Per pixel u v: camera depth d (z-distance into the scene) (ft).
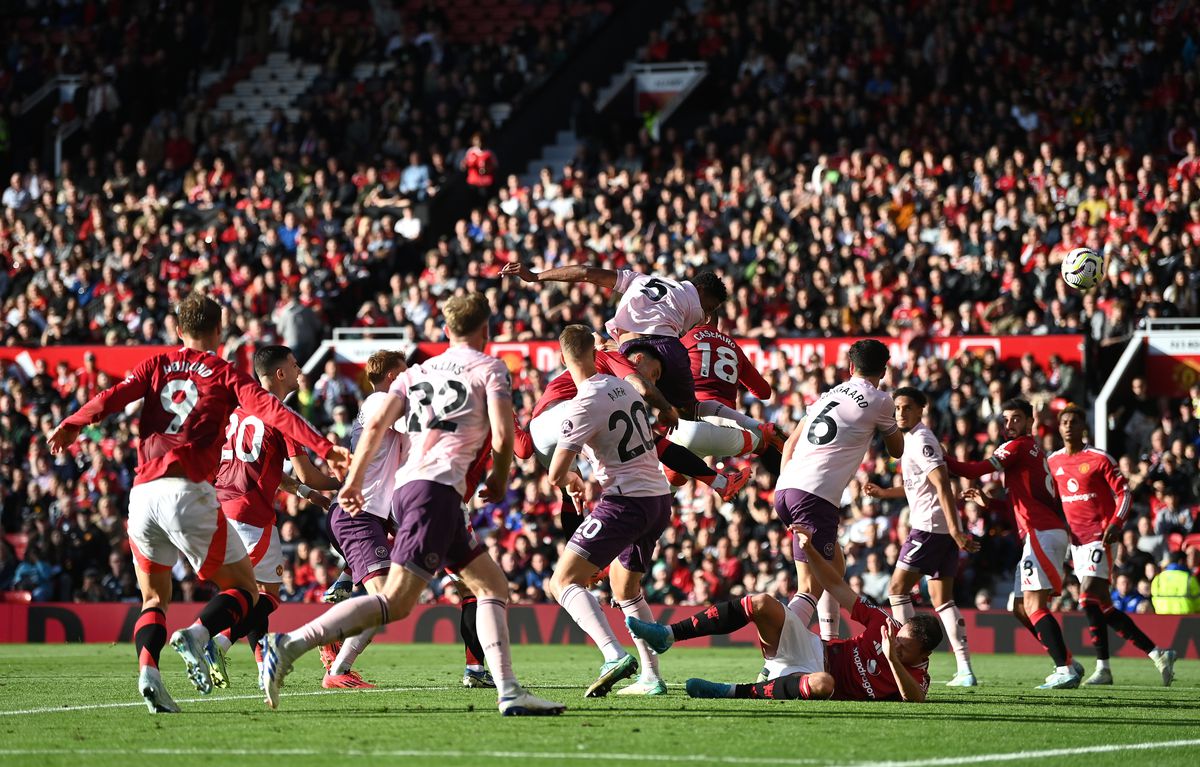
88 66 383.04
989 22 319.06
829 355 243.60
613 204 298.56
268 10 403.13
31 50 384.47
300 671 146.10
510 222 296.71
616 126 338.34
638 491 102.63
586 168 315.78
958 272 251.60
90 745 77.82
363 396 267.59
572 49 363.76
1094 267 165.58
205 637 93.81
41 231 320.70
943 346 238.07
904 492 130.72
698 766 69.46
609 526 102.22
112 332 290.35
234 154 346.54
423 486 85.97
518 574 226.79
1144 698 112.98
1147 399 234.99
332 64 372.99
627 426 102.27
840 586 103.71
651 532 104.88
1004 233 256.32
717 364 126.41
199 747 76.48
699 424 126.62
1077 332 235.20
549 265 280.72
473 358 87.56
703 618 101.50
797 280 257.55
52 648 207.41
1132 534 208.23
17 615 231.71
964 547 124.88
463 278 285.84
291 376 113.80
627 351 118.62
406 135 336.08
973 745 78.38
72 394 273.95
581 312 266.57
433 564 86.02
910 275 254.47
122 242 308.60
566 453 100.48
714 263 270.05
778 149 301.22
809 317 253.44
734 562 217.77
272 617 224.53
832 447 111.75
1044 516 128.98
